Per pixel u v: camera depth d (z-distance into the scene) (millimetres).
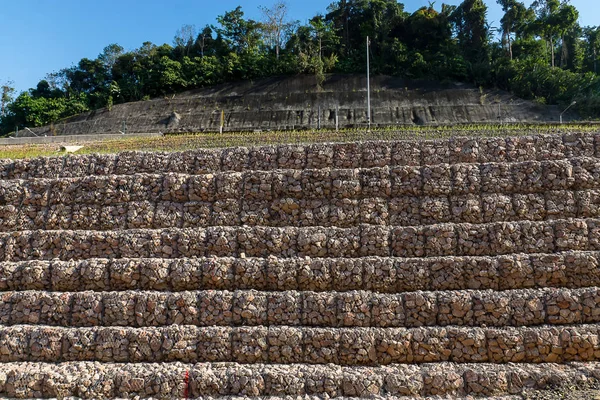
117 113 43844
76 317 9391
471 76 44156
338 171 10891
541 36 51094
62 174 12391
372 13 52031
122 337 8938
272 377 8180
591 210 10039
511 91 41875
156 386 8258
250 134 25375
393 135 22562
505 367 8164
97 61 53812
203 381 8219
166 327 9023
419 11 51594
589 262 9086
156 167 12203
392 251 9922
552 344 8344
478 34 49906
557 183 10320
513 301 8758
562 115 36531
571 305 8648
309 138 22859
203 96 45781
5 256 10516
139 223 10922
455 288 9273
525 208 10234
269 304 9188
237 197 10992
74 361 8883
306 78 46281
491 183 10500
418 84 43844
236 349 8766
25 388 8398
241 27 55688
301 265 9602
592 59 51656
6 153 21438
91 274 9867
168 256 10211
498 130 22625
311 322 9055
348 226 10578
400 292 9344
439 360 8500
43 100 46688
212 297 9281
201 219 10875
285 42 55750
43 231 10633
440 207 10445
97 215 11102
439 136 21953
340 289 9492
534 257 9242
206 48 55688
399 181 10742
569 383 7750
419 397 7836
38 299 9531
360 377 8086
